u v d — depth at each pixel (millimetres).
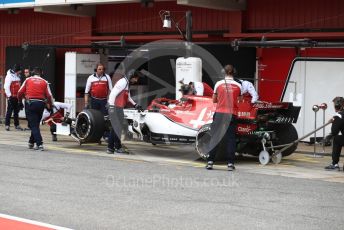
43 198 9586
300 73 18344
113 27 23125
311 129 18109
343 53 17578
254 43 16234
